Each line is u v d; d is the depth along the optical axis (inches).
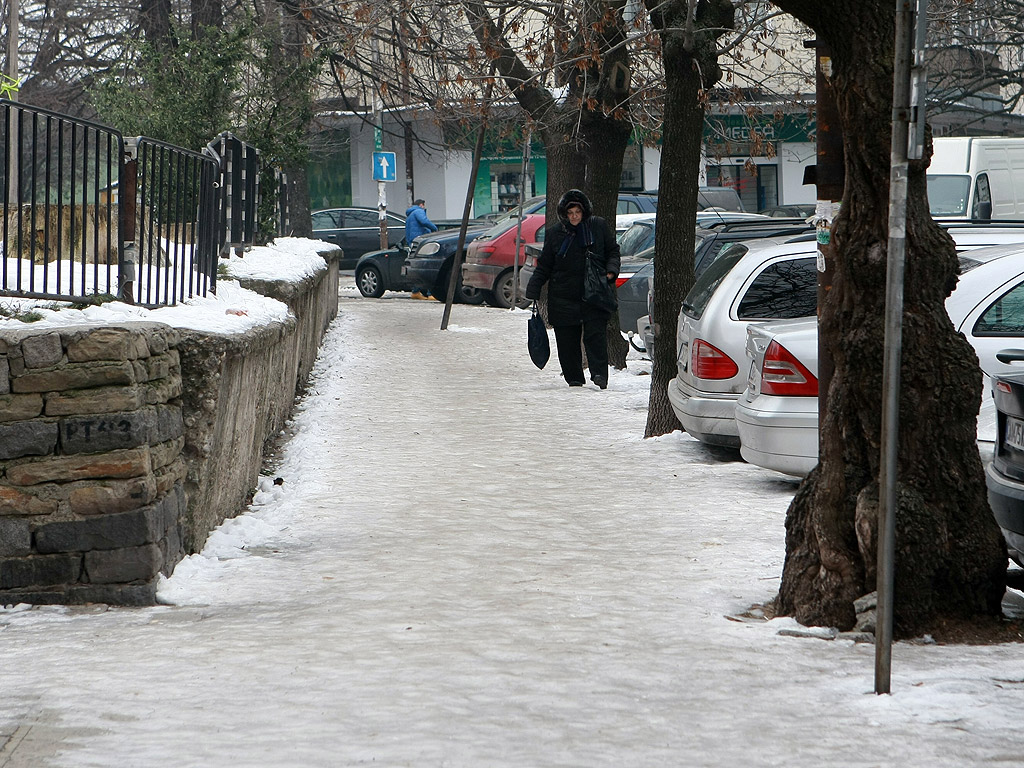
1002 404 342.6
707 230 835.4
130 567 340.8
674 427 616.1
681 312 598.5
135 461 339.6
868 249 308.3
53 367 337.1
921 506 303.0
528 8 799.7
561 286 780.6
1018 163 1196.5
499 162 2164.1
